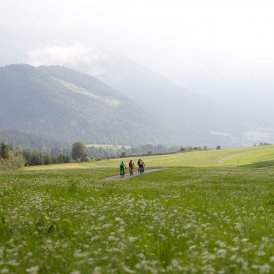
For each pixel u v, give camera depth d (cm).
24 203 1666
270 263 739
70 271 716
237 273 685
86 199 1898
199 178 5303
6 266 728
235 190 3195
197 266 701
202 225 1134
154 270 659
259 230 1162
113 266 734
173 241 977
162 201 1923
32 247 933
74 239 1007
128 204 1614
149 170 8444
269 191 3078
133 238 910
